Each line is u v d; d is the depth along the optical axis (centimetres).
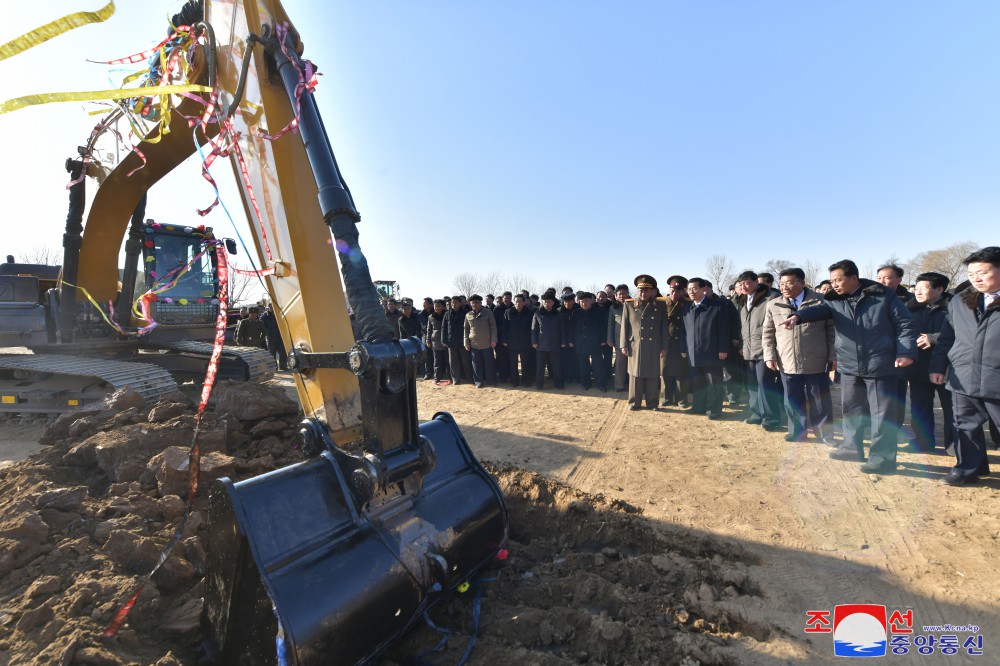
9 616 228
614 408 762
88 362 634
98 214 582
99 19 162
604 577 303
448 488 284
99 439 392
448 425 322
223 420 471
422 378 1133
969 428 422
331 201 231
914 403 531
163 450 387
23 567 266
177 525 302
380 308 227
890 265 649
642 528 355
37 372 659
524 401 827
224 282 272
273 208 288
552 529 380
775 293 637
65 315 637
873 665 227
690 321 697
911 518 368
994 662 227
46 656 203
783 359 561
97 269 632
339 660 194
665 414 716
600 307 920
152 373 638
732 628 258
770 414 622
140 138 413
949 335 440
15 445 605
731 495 419
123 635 219
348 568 209
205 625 215
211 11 314
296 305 286
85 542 281
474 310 966
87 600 237
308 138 245
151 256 788
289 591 189
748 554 325
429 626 256
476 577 299
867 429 599
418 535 243
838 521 368
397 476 228
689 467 488
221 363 757
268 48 265
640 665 229
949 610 265
